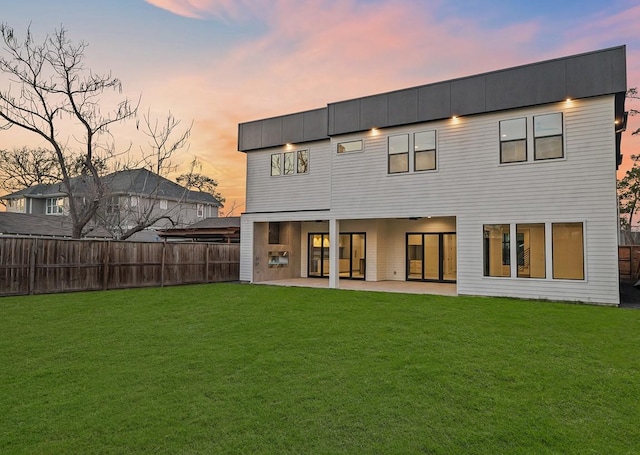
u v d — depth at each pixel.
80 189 21.64
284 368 4.76
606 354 5.34
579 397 3.95
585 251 9.45
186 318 7.74
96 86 17.00
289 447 2.99
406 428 3.29
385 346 5.70
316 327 6.90
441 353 5.36
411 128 11.98
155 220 20.34
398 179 12.12
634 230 25.64
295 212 14.01
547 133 10.04
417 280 15.09
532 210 10.12
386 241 15.70
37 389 4.12
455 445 3.04
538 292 9.93
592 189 9.45
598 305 9.20
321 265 16.58
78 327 6.97
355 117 12.83
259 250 15.27
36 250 11.30
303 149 14.79
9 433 3.17
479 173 10.87
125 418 3.44
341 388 4.14
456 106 11.15
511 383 4.29
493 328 6.81
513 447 3.02
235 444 3.03
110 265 12.77
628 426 3.36
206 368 4.77
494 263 10.55
